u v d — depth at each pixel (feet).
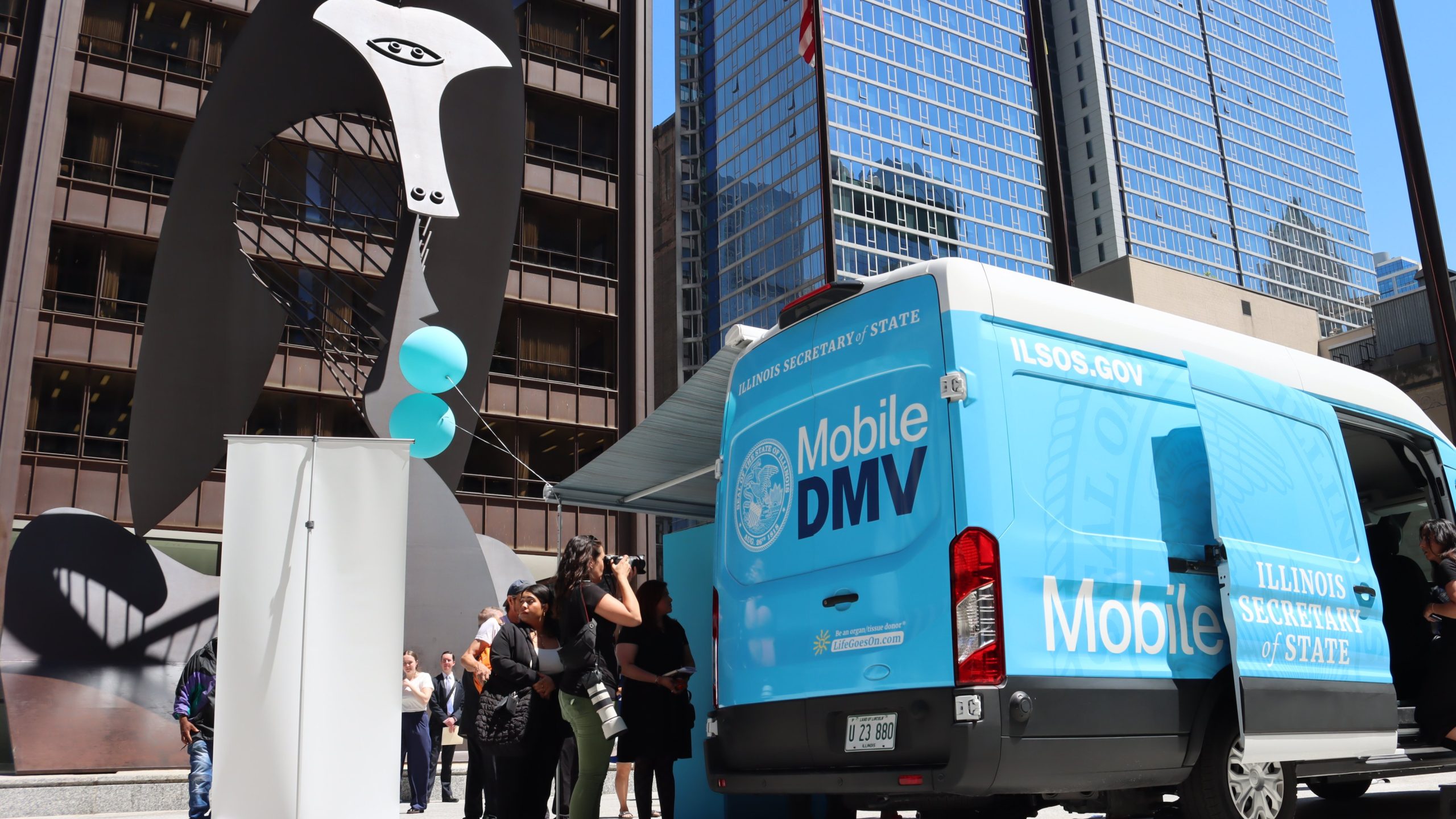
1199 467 16.96
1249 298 267.39
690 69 338.54
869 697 14.48
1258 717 15.80
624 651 21.20
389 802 20.67
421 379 40.45
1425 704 21.09
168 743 47.98
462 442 58.44
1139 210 348.59
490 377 110.01
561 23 123.44
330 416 99.50
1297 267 400.67
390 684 20.93
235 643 20.56
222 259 56.18
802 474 16.51
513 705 18.93
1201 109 384.88
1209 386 17.33
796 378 17.10
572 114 122.11
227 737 20.26
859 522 15.33
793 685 15.71
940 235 301.22
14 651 47.09
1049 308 15.84
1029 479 14.49
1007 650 13.51
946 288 15.03
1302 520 18.20
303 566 20.93
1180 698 15.24
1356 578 18.88
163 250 54.85
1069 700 13.88
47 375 89.81
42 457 87.20
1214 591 16.31
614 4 127.13
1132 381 16.43
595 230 120.57
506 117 58.65
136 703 48.39
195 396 55.57
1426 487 23.57
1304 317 275.18
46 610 48.49
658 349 324.60
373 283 102.32
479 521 105.60
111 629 49.75
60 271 91.86
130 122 97.19
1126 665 14.71
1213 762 15.69
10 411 84.89
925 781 13.48
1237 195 386.32
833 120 285.43
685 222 325.83
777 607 16.30
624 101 122.62
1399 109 42.47
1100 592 14.71
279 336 57.11
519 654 19.26
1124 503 15.52
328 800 20.33
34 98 90.53
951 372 14.55
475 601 55.01
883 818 19.22
